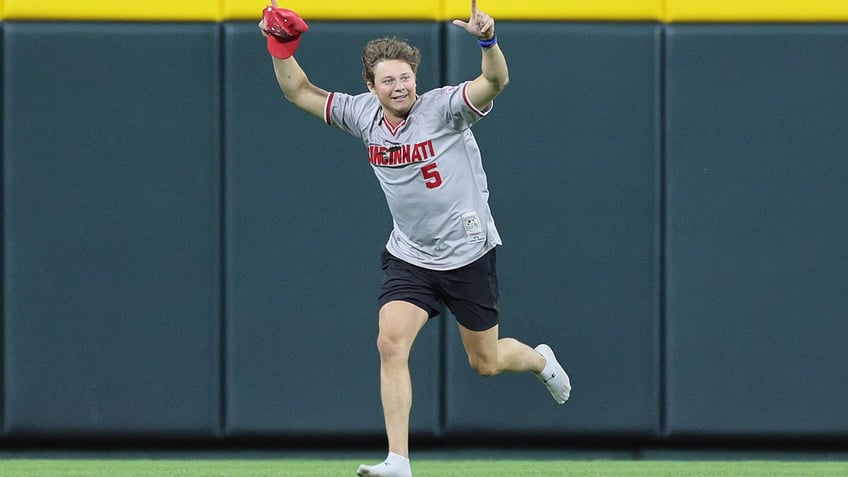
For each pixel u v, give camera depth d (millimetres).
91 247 21672
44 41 21531
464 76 21250
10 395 21641
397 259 15930
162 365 21688
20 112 21562
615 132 21547
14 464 21031
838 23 21453
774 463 21391
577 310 21609
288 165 21641
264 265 21656
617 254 21578
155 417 21703
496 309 16391
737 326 21609
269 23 15523
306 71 21438
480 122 21594
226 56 21547
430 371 21562
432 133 15125
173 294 21672
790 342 21578
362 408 21734
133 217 21641
